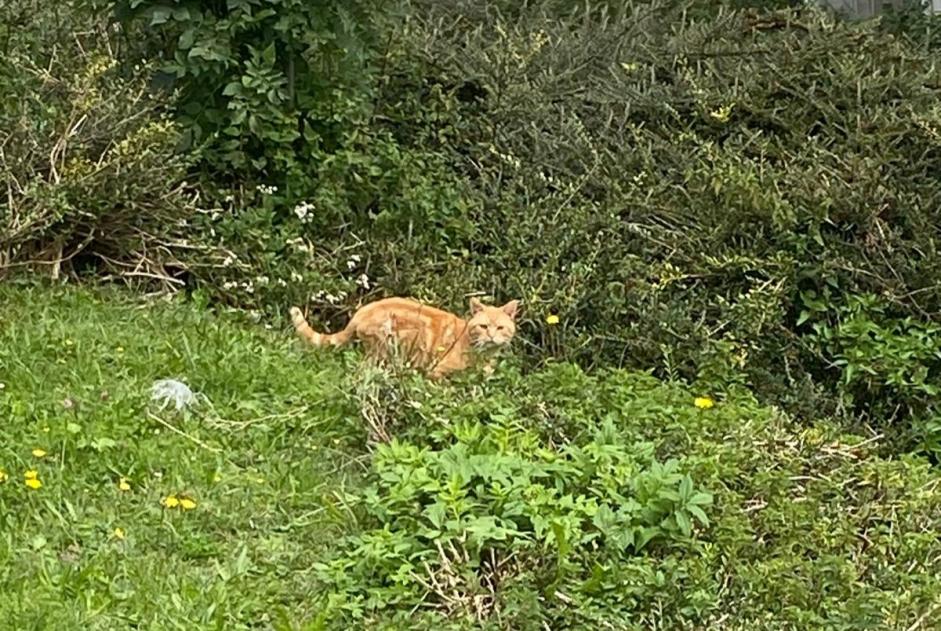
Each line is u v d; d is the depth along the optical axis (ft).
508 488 17.78
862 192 23.04
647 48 26.20
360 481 18.78
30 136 22.21
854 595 17.38
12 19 23.61
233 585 17.15
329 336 21.65
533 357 22.63
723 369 22.04
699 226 23.45
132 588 16.94
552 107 25.43
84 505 17.95
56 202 21.84
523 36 26.94
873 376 22.25
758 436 19.35
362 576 17.37
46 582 16.81
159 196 22.62
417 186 23.80
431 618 16.88
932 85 24.58
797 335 22.99
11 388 19.51
